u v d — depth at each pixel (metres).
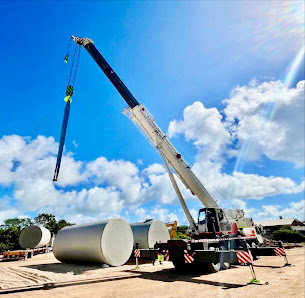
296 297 5.52
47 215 44.28
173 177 12.68
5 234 31.08
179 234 22.52
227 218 12.33
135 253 10.95
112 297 5.75
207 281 7.66
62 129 9.15
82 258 12.88
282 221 53.72
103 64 14.49
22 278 8.74
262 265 11.71
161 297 5.70
